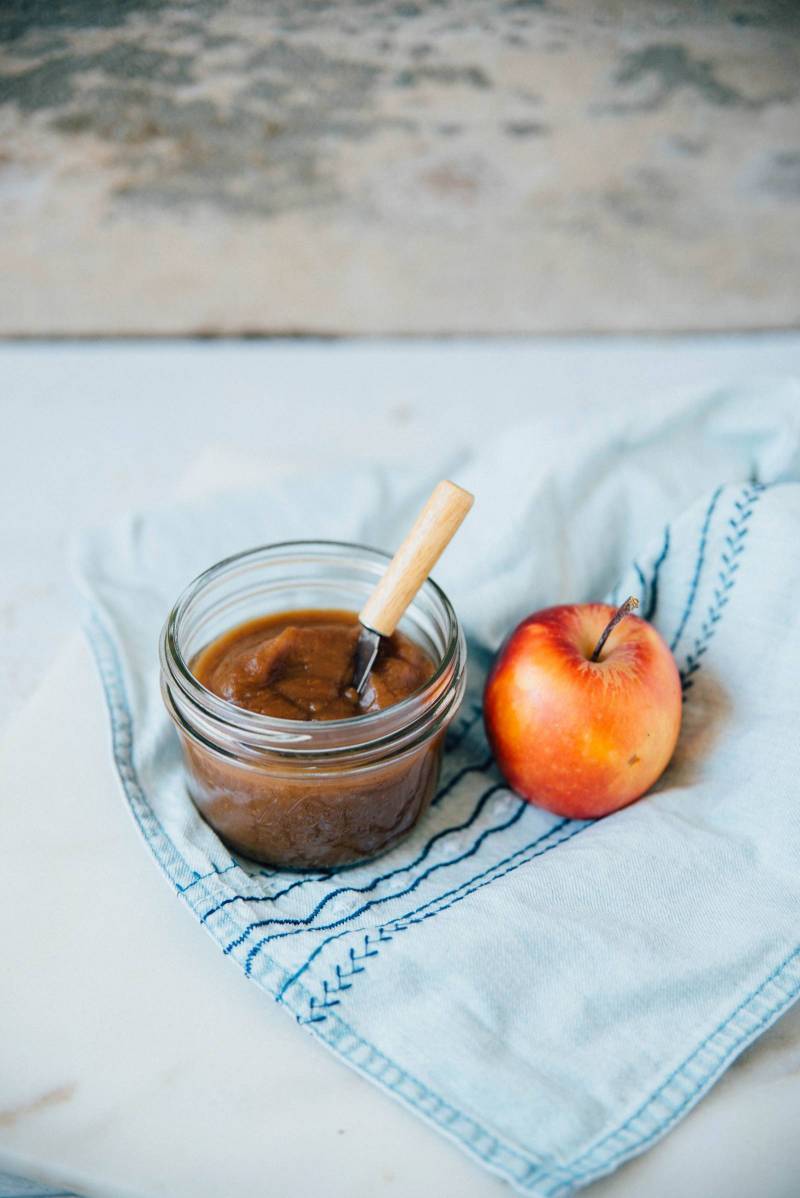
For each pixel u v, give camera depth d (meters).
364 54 0.73
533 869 0.48
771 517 0.53
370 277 0.81
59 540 0.67
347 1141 0.43
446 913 0.47
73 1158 0.42
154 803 0.51
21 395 0.78
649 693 0.49
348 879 0.49
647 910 0.47
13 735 0.54
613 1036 0.44
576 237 0.80
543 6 0.72
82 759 0.53
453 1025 0.44
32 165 0.75
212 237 0.79
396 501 0.62
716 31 0.73
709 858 0.48
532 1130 0.42
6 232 0.78
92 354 0.82
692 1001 0.45
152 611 0.58
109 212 0.77
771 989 0.45
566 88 0.74
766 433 0.59
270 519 0.62
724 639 0.53
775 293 0.83
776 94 0.75
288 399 0.78
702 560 0.54
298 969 0.45
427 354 0.83
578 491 0.58
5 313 0.81
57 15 0.70
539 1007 0.45
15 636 0.62
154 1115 0.43
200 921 0.46
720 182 0.78
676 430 0.59
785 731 0.50
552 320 0.84
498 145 0.76
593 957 0.45
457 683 0.50
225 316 0.83
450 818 0.52
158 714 0.53
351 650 0.50
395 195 0.78
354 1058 0.44
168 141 0.75
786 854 0.48
